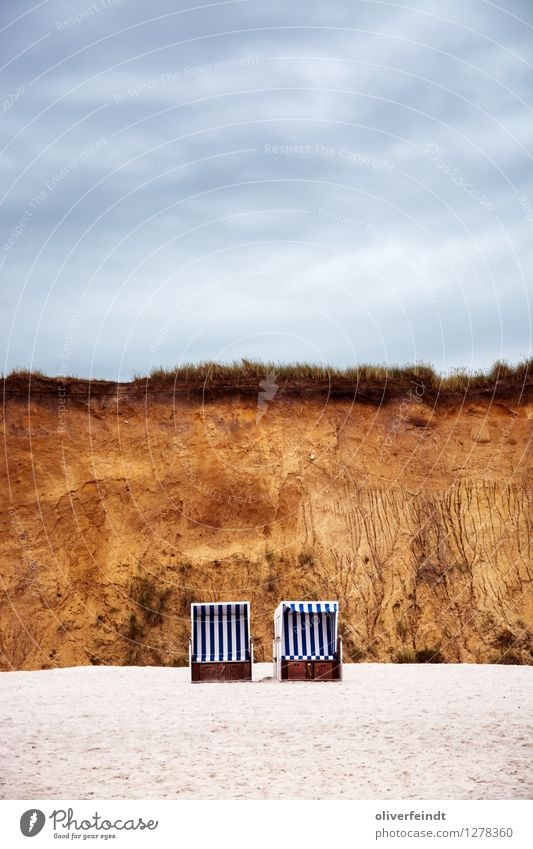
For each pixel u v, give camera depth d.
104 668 22.03
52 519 29.52
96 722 12.98
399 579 28.58
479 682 17.31
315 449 30.84
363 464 30.73
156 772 10.01
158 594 28.45
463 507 29.83
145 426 31.06
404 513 29.91
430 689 16.28
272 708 14.27
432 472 30.58
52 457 30.36
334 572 28.83
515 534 29.19
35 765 10.32
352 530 29.62
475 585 28.36
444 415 31.50
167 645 27.45
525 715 13.12
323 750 10.97
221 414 31.22
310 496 30.17
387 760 10.44
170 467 30.50
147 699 15.52
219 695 16.05
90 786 9.48
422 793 9.11
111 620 27.98
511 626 27.45
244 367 31.94
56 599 28.25
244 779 9.70
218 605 19.09
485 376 31.78
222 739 11.69
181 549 29.39
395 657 26.95
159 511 29.97
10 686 17.58
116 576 28.77
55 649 27.34
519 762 10.23
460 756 10.56
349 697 15.45
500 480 30.12
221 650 18.83
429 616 27.84
